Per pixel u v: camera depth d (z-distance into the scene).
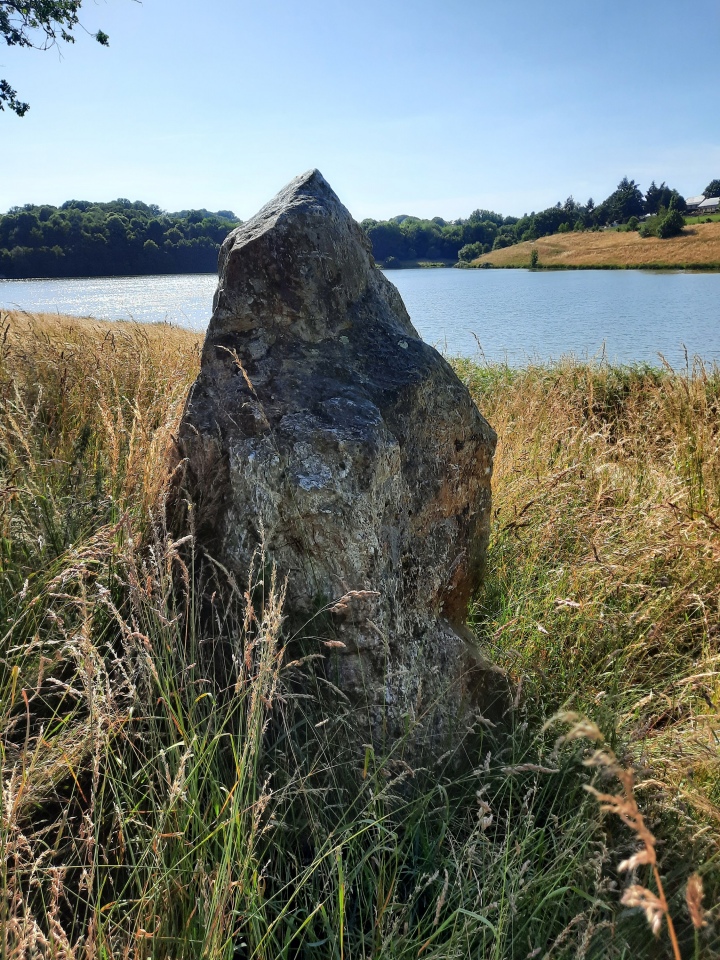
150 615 1.89
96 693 1.54
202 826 1.58
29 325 5.57
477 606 3.08
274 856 1.76
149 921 1.39
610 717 2.29
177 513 2.42
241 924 1.45
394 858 1.74
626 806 0.90
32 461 2.71
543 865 1.82
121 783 1.61
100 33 15.05
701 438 4.70
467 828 1.93
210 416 2.36
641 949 1.60
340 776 1.96
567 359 9.89
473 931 1.50
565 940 1.59
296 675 2.05
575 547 3.61
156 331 7.16
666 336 22.28
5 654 1.99
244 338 2.42
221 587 2.21
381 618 2.12
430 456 2.51
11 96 15.20
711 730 2.12
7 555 2.42
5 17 14.32
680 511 3.50
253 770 1.65
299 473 2.12
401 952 1.50
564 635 2.86
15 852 1.34
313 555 2.09
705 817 1.91
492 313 32.81
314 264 2.41
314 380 2.33
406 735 1.90
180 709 1.71
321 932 1.65
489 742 2.32
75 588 2.27
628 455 5.26
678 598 3.14
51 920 1.24
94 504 2.74
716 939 1.58
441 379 2.61
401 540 2.32
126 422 3.72
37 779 1.63
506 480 4.18
